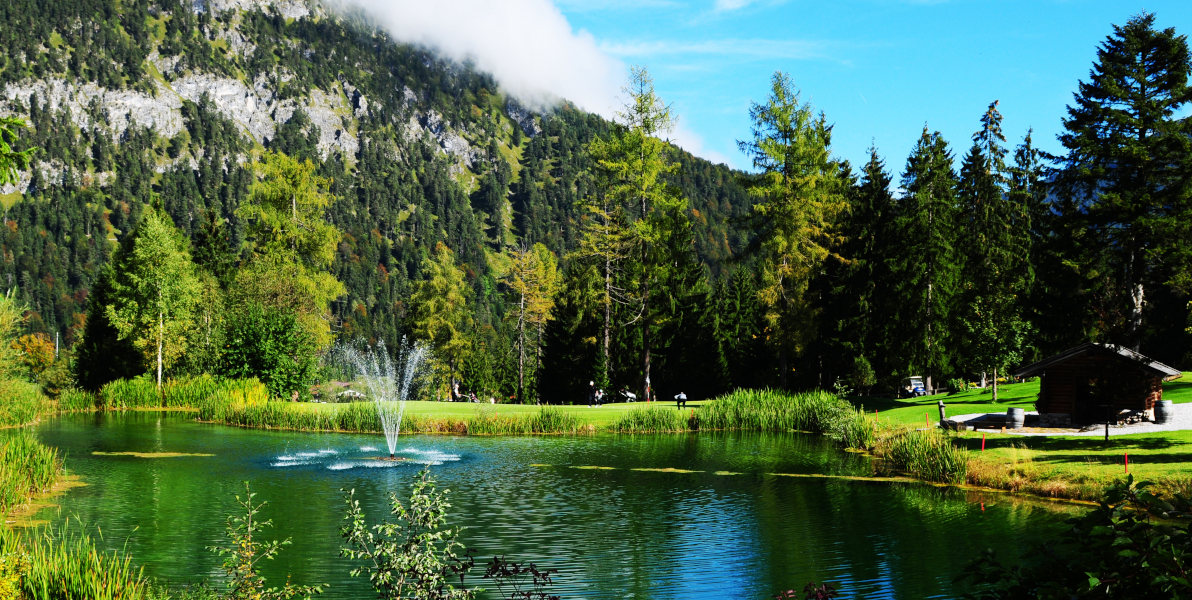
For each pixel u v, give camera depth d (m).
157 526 22.59
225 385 58.88
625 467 34.12
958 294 66.94
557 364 75.88
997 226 72.81
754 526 22.95
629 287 70.31
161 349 67.44
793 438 44.81
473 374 94.50
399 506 11.79
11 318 52.34
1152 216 47.03
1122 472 25.95
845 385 62.50
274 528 22.53
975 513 24.08
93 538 21.12
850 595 16.48
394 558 11.34
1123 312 39.62
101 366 70.50
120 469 32.78
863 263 63.47
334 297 82.69
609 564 19.06
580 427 47.53
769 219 62.16
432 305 95.69
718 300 85.12
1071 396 38.75
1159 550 6.62
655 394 74.75
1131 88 49.78
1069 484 26.00
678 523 23.39
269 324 61.69
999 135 74.31
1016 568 7.52
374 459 36.03
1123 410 37.16
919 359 65.31
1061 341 51.47
